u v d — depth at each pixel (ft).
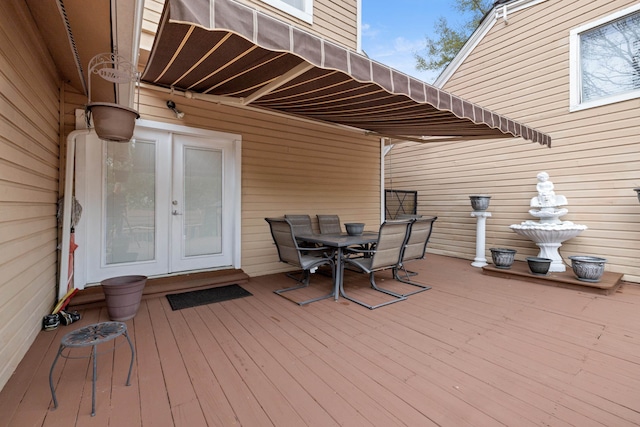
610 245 15.65
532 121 18.44
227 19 5.02
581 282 13.55
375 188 21.61
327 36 17.61
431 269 18.26
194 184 14.23
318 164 18.45
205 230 14.56
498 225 20.13
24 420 5.28
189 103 13.73
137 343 8.25
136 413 5.49
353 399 5.93
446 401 5.87
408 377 6.69
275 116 16.51
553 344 8.31
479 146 21.09
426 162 24.57
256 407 5.68
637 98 14.79
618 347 8.14
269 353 7.75
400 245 12.76
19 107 6.97
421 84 8.86
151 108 12.84
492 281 15.29
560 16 17.28
